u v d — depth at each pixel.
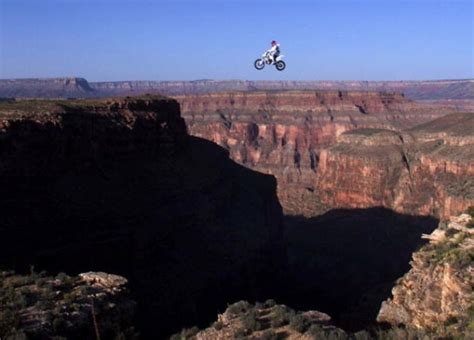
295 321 34.25
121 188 71.88
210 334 34.75
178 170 85.50
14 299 35.94
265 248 88.00
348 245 126.50
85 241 61.06
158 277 63.72
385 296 64.62
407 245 121.12
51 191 63.16
